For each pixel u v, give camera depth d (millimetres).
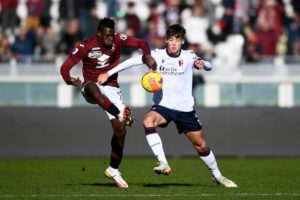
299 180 40312
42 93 62531
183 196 31406
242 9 77438
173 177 42125
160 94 34406
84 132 57000
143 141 56719
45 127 57000
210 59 69938
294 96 63531
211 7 78938
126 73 63312
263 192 33375
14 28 76500
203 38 73938
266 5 77250
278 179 40938
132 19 72625
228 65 63750
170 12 75062
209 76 63250
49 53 71000
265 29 73688
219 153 57438
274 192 33469
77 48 34062
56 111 57062
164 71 34250
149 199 30344
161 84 33375
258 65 63750
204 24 74250
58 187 35625
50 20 76875
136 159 55469
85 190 33906
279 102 63406
